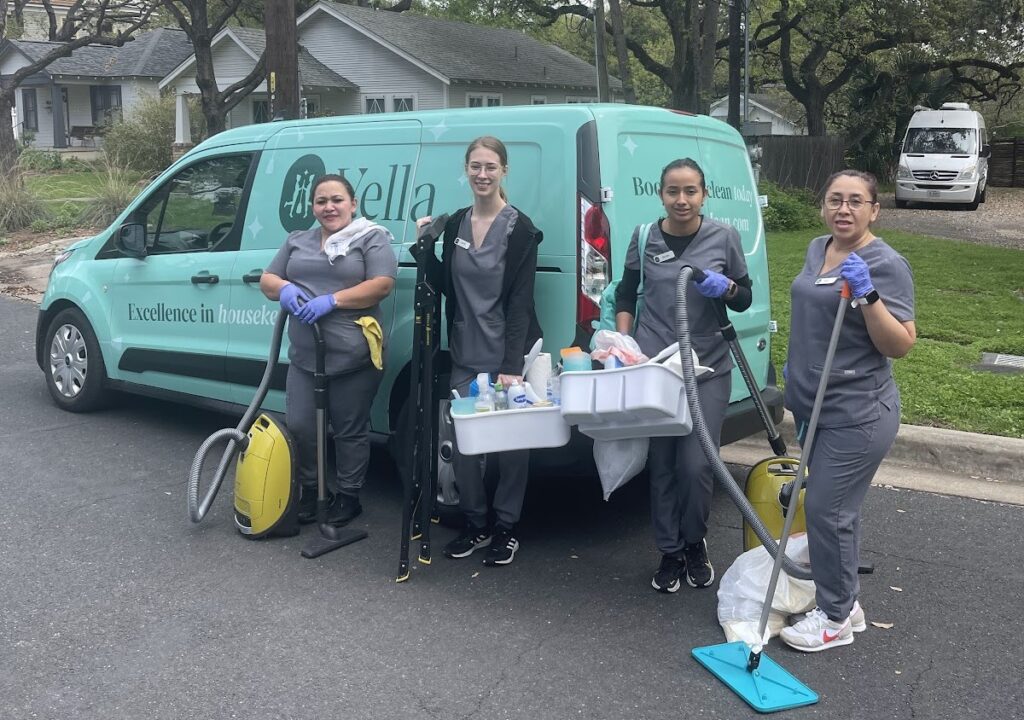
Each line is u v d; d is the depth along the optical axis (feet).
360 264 15.67
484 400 13.99
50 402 24.49
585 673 12.07
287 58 36.63
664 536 14.23
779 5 90.22
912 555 15.69
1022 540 16.29
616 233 15.17
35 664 12.21
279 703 11.38
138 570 14.99
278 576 14.84
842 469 11.93
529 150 15.69
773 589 11.99
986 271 42.88
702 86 71.67
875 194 11.54
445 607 13.84
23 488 18.44
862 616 13.14
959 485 18.81
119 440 21.50
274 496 15.96
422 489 14.89
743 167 18.53
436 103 92.07
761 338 18.25
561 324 15.25
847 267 11.09
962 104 89.51
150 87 112.88
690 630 13.19
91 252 23.11
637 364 13.01
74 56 115.44
